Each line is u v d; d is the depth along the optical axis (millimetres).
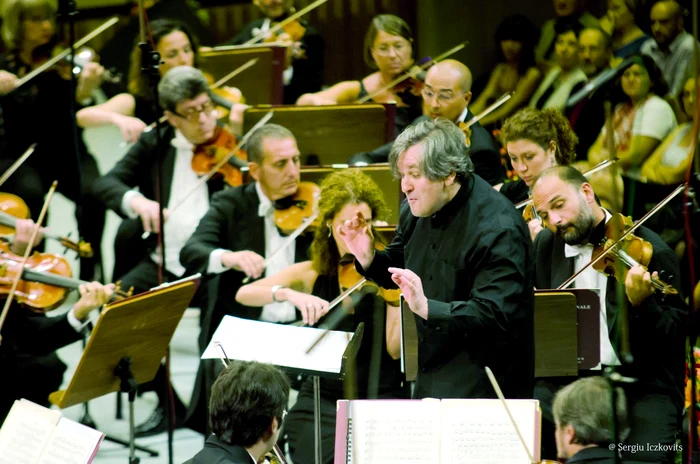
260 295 15352
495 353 11359
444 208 11703
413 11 21344
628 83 17969
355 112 17094
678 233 15797
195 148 18562
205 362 15703
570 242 14344
